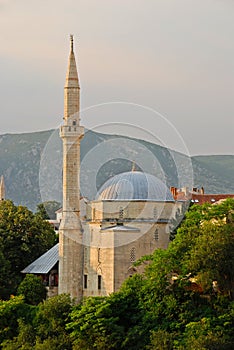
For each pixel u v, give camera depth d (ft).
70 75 541.75
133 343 409.08
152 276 427.74
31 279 529.86
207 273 412.36
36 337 438.40
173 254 432.66
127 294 437.17
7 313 469.16
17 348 437.17
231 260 416.46
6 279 549.13
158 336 393.70
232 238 425.28
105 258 509.35
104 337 408.87
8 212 599.57
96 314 418.51
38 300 526.16
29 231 591.78
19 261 583.99
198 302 422.00
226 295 418.31
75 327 424.87
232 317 399.03
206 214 462.60
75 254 529.86
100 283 513.04
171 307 415.85
